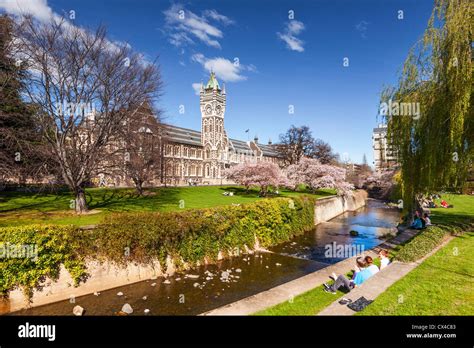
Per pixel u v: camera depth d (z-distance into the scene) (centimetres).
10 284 1274
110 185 4447
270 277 1817
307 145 7819
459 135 1505
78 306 1298
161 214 1858
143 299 1448
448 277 1105
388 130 2009
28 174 2316
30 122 2334
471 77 1460
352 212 5009
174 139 9256
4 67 2117
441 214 2945
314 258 2250
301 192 5822
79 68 2136
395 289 988
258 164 4628
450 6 1628
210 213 2112
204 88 10981
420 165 1844
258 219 2533
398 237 2042
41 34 2061
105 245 1553
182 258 1881
